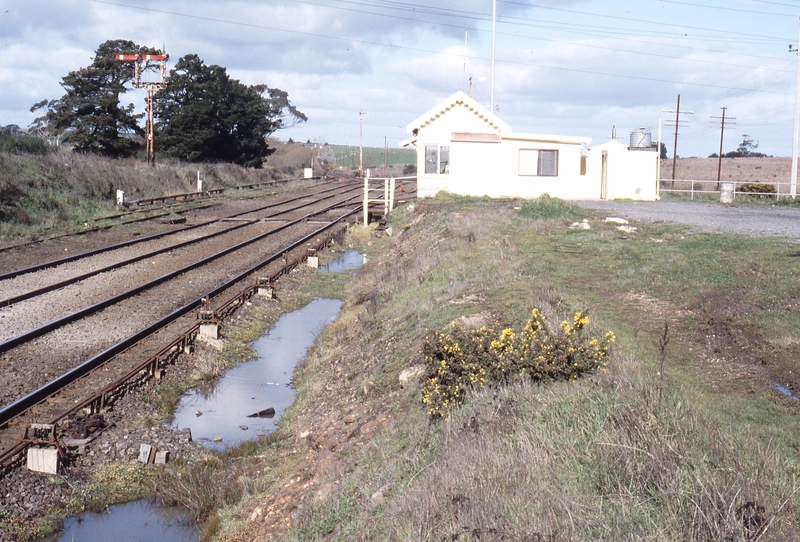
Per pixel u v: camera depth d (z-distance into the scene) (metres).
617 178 38.09
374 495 6.98
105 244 27.52
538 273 15.55
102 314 16.81
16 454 9.51
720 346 10.10
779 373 8.88
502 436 6.89
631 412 6.53
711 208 32.09
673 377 8.71
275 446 10.85
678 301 12.81
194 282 21.14
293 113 121.44
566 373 8.15
